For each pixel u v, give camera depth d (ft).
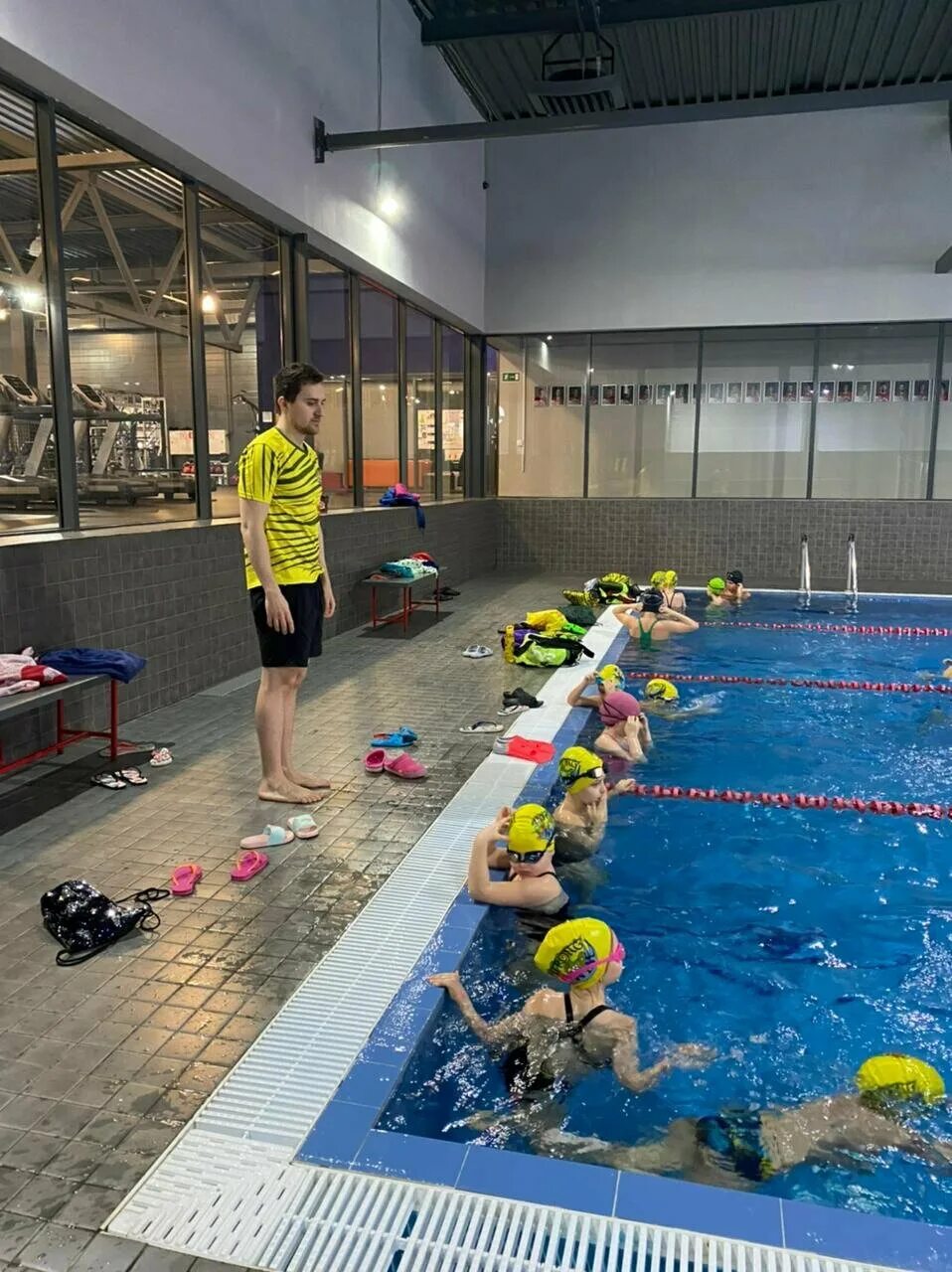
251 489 11.11
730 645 23.62
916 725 16.34
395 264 28.14
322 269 25.59
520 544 40.57
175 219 18.52
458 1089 6.61
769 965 8.57
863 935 9.14
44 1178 5.51
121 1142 5.82
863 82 30.55
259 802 12.00
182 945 8.35
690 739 15.43
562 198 38.04
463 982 8.04
